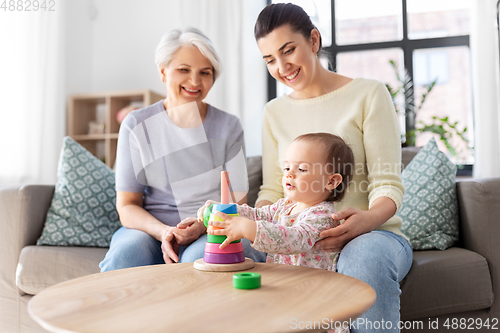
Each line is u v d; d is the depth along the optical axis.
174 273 0.76
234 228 0.80
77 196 1.59
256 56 2.98
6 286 1.45
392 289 0.82
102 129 2.84
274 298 0.60
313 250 0.94
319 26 3.09
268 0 3.12
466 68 2.85
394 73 2.97
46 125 2.59
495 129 2.44
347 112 1.19
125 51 3.13
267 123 1.36
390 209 0.99
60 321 0.51
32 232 1.51
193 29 1.33
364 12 3.05
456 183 1.54
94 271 1.35
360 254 0.84
